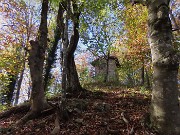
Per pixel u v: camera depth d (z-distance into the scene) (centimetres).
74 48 1319
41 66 977
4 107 1852
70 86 1341
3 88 2238
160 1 742
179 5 2233
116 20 1600
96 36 1769
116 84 2258
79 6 1070
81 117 891
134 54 2266
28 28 2312
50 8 1286
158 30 730
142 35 2116
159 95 708
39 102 957
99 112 947
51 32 2325
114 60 3091
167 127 685
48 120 877
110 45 1852
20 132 823
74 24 1277
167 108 691
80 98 1245
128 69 2480
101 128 788
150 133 698
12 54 2188
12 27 2284
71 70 1347
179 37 1598
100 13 1088
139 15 1619
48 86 2438
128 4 1152
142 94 1341
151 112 738
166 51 707
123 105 1045
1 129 850
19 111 1105
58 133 768
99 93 1345
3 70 2120
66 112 872
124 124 795
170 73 701
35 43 973
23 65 2188
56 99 1253
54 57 2311
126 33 2112
